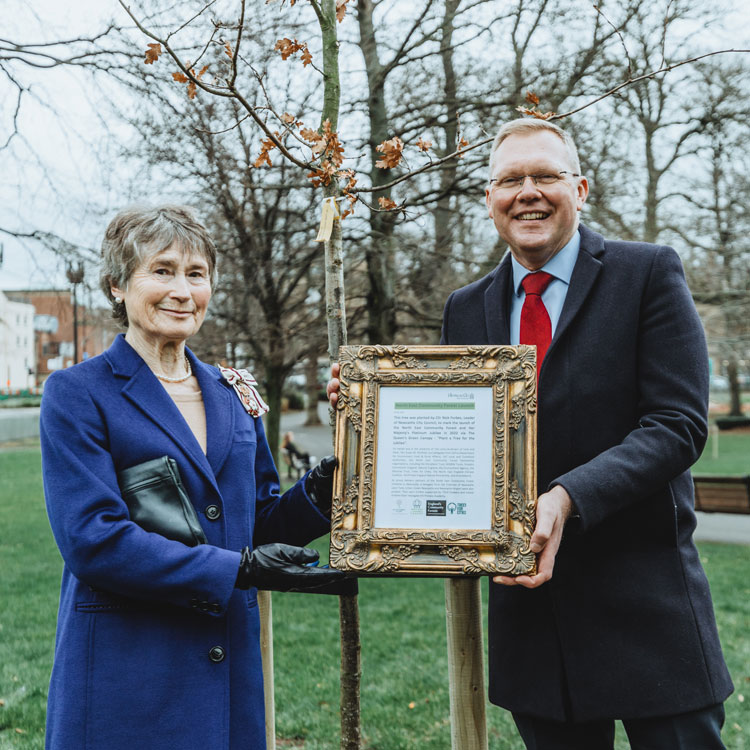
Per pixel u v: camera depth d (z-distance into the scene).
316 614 6.78
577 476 1.92
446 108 7.93
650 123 9.05
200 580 1.81
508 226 2.23
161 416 2.01
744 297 10.41
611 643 2.06
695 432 2.02
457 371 1.96
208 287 2.12
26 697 4.67
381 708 4.50
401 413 1.97
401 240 8.20
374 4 7.87
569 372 2.15
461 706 2.40
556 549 1.88
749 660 5.30
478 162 7.32
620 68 7.29
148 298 2.03
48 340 46.03
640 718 2.02
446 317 2.55
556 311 2.27
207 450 2.06
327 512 2.21
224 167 7.16
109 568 1.79
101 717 1.80
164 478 1.91
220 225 8.16
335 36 2.85
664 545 2.12
